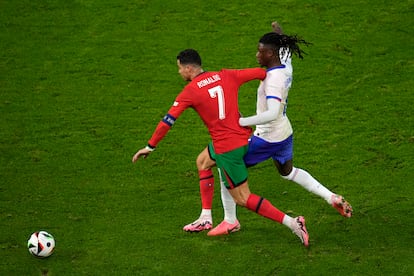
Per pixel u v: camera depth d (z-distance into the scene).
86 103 38.62
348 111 37.53
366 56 41.56
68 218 30.34
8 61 41.88
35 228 29.64
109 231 29.47
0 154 34.75
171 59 41.88
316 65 41.06
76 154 34.84
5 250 28.34
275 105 26.58
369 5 45.66
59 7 46.12
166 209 30.98
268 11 45.34
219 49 42.34
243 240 28.86
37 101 38.78
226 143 27.19
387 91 38.81
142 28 44.22
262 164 34.22
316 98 38.62
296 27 43.81
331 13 45.03
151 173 33.56
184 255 27.95
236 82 27.53
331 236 28.94
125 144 35.59
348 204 28.84
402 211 30.30
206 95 26.97
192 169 33.84
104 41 43.28
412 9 45.16
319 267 27.06
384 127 36.19
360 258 27.52
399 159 33.84
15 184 32.62
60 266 27.38
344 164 33.78
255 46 42.47
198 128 36.97
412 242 28.38
